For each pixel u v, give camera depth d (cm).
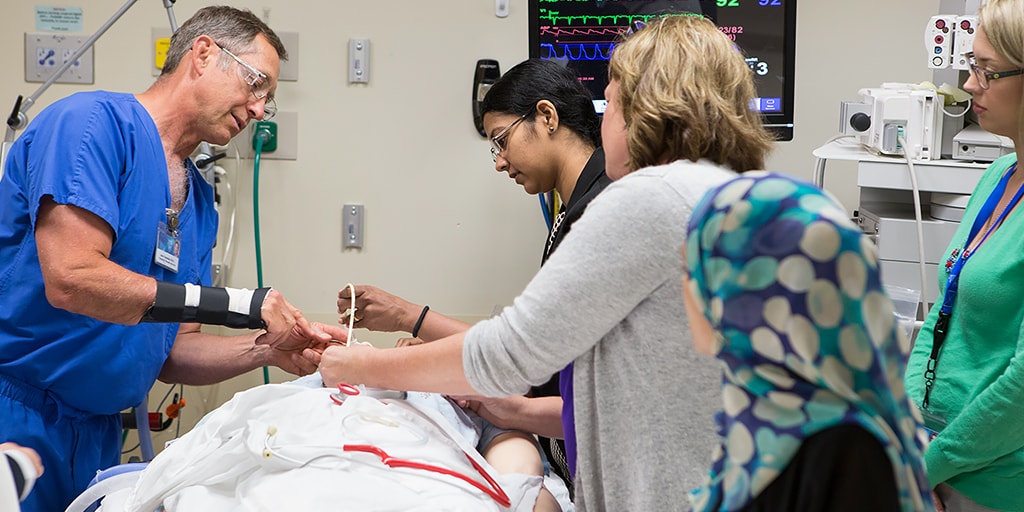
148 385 196
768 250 69
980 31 159
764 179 71
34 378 179
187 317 173
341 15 286
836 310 67
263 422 142
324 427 141
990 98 159
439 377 125
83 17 287
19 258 177
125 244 180
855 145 242
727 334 72
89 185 169
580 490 123
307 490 123
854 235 67
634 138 117
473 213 296
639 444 111
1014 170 168
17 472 121
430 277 299
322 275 299
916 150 218
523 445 157
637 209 104
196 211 207
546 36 255
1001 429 149
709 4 251
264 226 296
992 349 160
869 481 69
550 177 190
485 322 120
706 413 107
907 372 176
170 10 249
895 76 283
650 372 109
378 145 292
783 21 250
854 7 281
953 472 157
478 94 287
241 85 192
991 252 160
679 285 105
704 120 113
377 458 132
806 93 286
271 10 285
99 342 181
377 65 288
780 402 72
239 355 203
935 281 217
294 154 292
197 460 135
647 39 120
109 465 198
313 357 188
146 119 185
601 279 105
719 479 78
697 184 104
